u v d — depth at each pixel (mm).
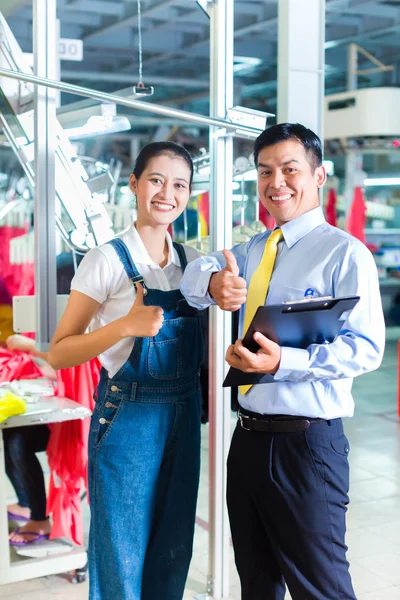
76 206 2721
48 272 2562
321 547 1950
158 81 11734
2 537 2975
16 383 3340
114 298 2160
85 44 9516
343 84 12312
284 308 1692
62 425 3145
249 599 2168
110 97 2363
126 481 2146
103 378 2215
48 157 2514
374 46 10984
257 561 2135
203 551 3406
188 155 2217
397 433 5453
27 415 2938
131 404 2135
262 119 2812
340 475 1970
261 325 1765
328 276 1931
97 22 8586
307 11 3057
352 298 1708
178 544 2277
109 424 2141
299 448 1945
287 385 1945
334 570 1960
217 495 2883
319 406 1938
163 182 2154
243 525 2113
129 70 11578
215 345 2812
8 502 3768
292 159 1951
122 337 1968
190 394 2232
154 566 2277
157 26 8969
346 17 8961
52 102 2490
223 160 2797
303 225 2002
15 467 3244
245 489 2061
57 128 2662
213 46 2746
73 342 2055
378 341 1895
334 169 11453
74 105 2854
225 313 2811
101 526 2174
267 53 10469
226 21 2736
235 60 10578
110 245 2143
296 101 3084
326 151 9766
